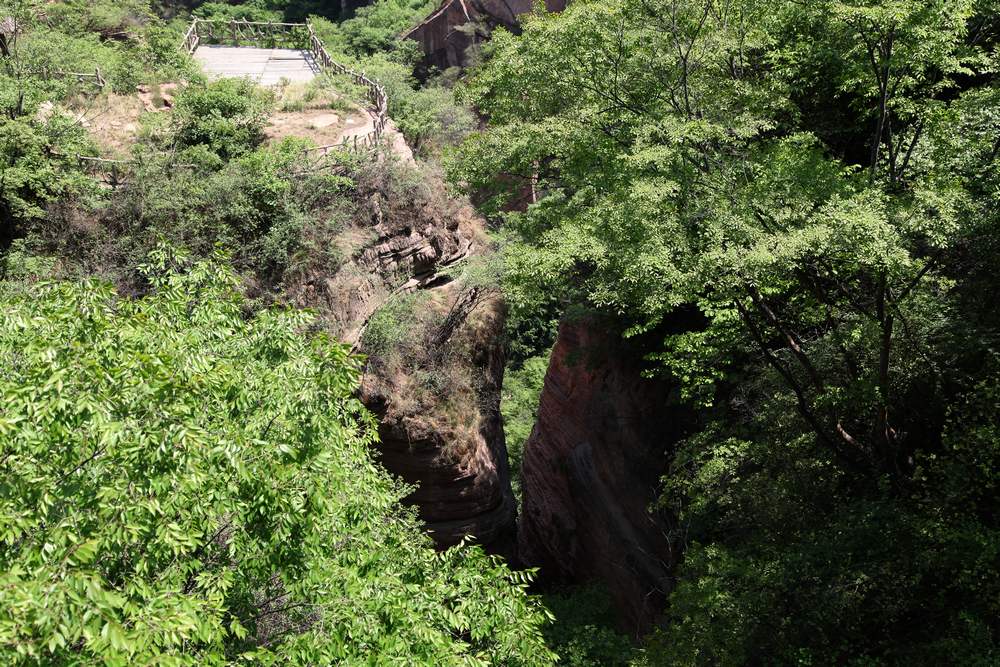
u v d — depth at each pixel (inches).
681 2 535.2
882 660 421.4
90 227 734.5
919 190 458.0
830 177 481.4
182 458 263.7
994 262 501.0
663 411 916.6
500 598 334.3
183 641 256.8
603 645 661.9
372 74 1357.0
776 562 479.5
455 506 932.0
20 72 896.9
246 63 1315.2
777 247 438.3
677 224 480.1
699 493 643.5
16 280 681.0
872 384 510.6
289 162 821.9
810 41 564.1
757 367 672.4
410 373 863.7
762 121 511.8
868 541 457.1
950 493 442.6
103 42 1258.0
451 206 948.0
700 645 466.9
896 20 446.6
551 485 1103.6
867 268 505.0
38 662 213.0
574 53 555.8
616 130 575.2
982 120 494.6
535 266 533.0
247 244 773.9
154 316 340.5
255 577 329.4
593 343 1003.9
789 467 572.4
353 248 811.4
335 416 335.9
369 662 294.5
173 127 881.5
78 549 223.1
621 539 940.0
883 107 509.0
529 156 581.6
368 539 349.4
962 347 502.9
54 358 269.7
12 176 698.8
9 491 247.8
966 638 382.6
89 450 262.7
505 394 1485.0
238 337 362.6
